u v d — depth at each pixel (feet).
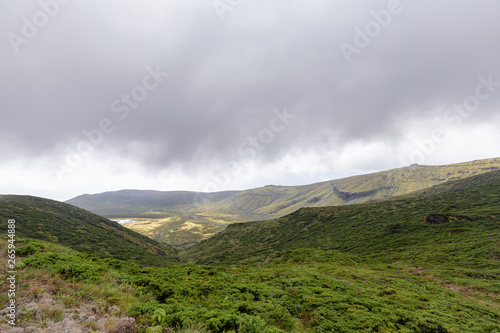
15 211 271.90
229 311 25.90
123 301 24.36
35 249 37.37
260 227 398.83
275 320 28.19
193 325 20.39
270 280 51.08
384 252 161.99
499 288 64.69
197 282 38.50
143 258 259.39
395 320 33.12
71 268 30.96
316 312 33.53
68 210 370.73
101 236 294.87
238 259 273.75
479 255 107.96
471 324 35.50
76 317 18.47
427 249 139.13
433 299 47.62
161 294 29.94
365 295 45.34
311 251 123.95
